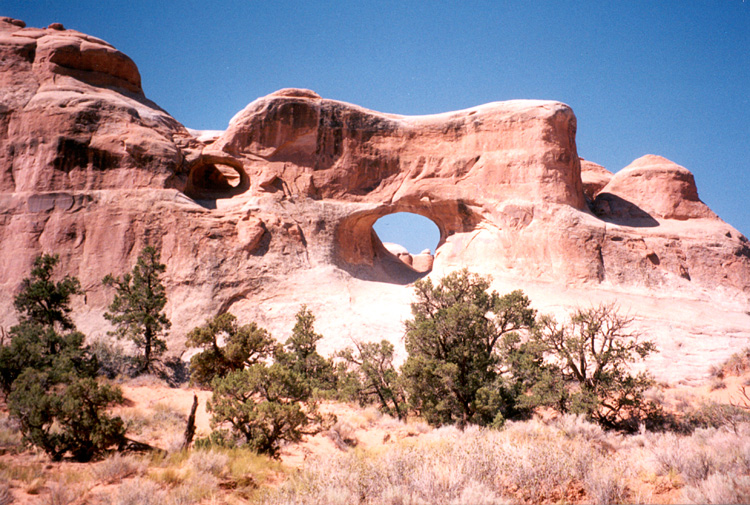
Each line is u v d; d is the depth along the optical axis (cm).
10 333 2356
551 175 3825
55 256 2844
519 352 2103
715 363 2578
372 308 3416
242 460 1070
